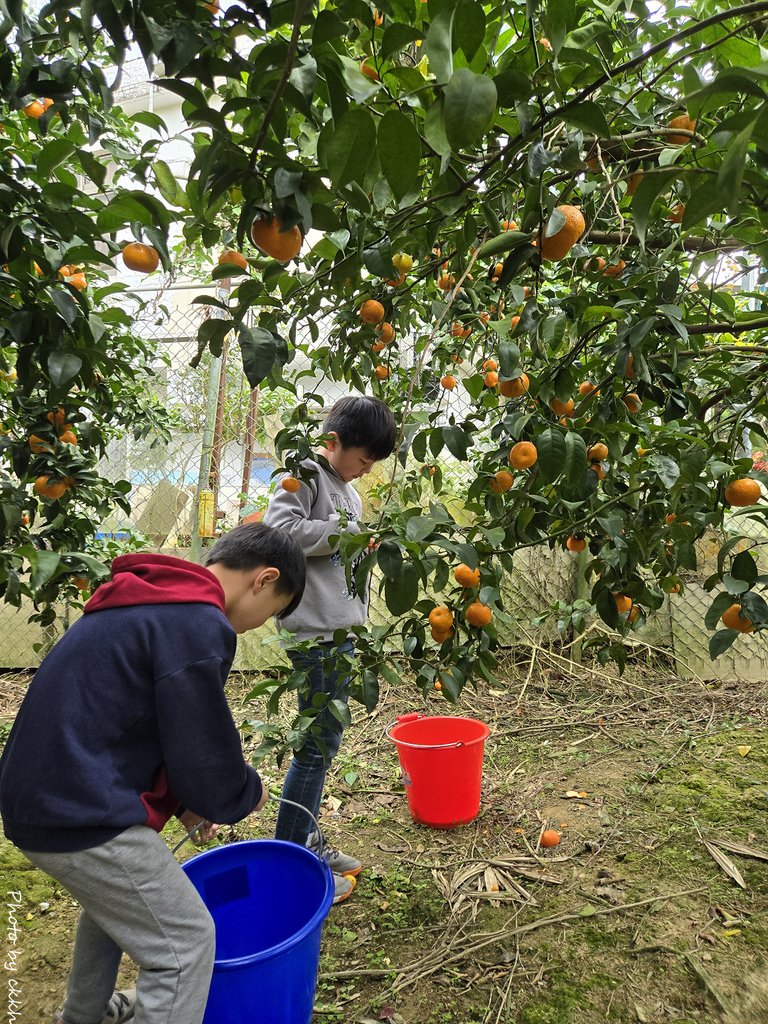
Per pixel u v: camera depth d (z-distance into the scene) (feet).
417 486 7.02
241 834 7.30
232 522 11.93
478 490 5.02
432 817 7.31
